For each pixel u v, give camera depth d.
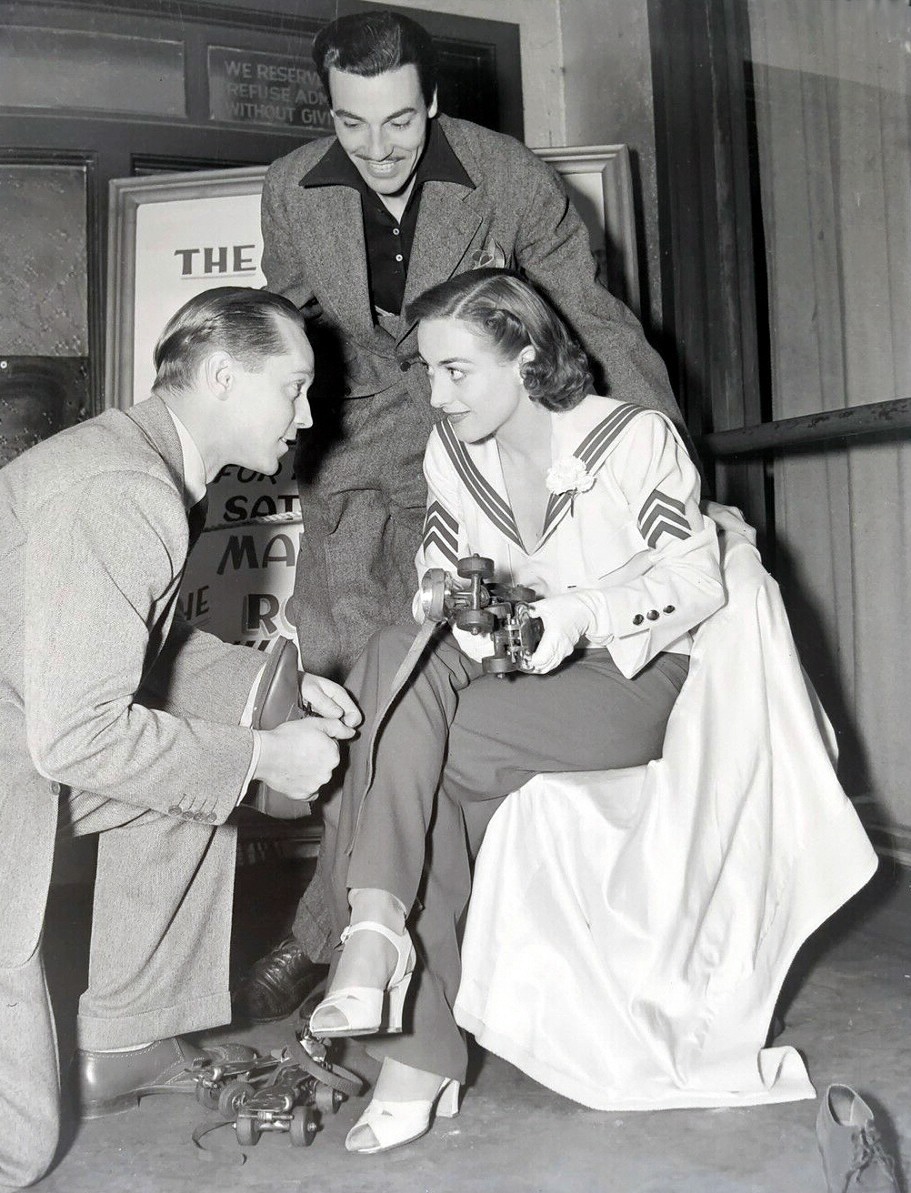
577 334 2.48
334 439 2.71
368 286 2.51
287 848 3.48
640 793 1.93
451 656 1.91
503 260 2.47
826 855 1.98
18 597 1.70
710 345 3.61
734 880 1.94
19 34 3.64
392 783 1.76
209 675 2.00
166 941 1.90
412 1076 1.75
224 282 3.55
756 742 1.96
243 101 3.84
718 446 3.34
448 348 1.93
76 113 3.68
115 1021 1.87
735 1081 1.86
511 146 2.52
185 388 1.88
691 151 3.63
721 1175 1.62
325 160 2.48
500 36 4.07
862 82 3.05
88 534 1.62
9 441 3.75
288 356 1.89
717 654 1.98
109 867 1.87
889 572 3.02
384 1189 1.62
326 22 3.91
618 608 1.86
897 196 2.96
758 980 1.93
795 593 3.34
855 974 2.46
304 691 1.91
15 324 3.74
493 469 2.08
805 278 3.28
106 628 1.61
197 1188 1.64
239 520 3.50
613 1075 1.84
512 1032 1.84
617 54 3.92
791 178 3.31
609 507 2.02
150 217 3.57
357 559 2.79
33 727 1.60
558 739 1.91
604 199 3.66
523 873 1.89
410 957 1.70
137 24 3.72
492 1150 1.73
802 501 3.30
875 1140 1.48
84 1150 1.77
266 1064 1.92
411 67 2.23
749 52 3.44
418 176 2.45
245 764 1.72
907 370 2.96
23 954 1.62
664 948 1.85
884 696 3.04
